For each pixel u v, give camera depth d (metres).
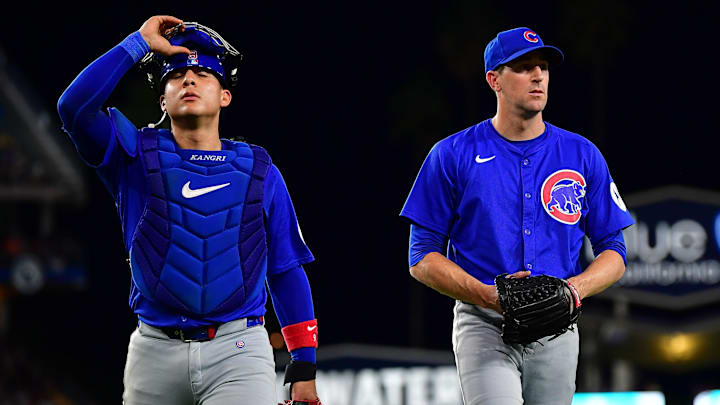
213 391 15.21
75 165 148.00
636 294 63.97
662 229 64.00
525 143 17.66
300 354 16.75
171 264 15.19
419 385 61.03
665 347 62.19
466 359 17.41
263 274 15.80
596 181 17.89
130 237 15.56
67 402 131.88
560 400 17.66
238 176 15.74
